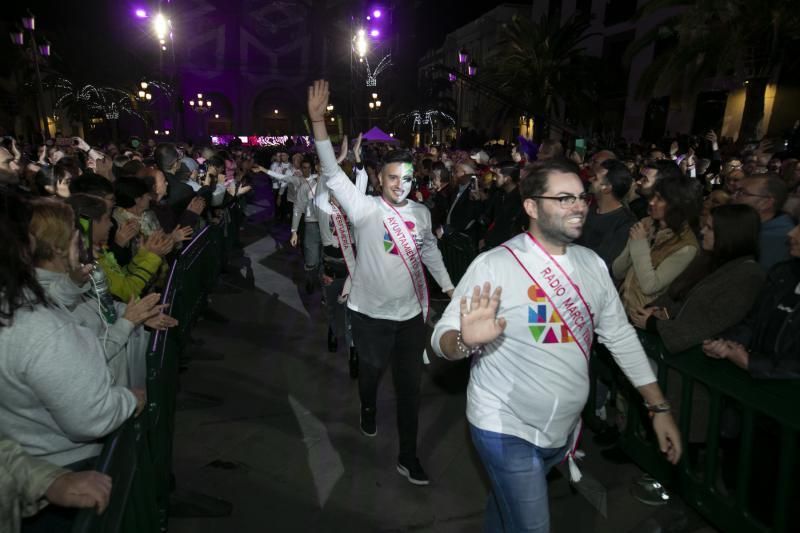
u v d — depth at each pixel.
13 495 1.51
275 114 54.59
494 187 7.16
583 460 3.61
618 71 24.05
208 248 6.56
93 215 3.03
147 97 40.00
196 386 4.55
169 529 2.91
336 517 3.03
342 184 3.34
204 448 3.66
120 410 1.80
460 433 3.93
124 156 8.29
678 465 3.07
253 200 19.70
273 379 4.72
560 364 2.06
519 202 5.59
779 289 2.68
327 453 3.64
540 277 2.06
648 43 17.22
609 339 2.24
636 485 3.29
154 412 2.59
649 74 16.56
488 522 2.35
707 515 2.86
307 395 4.45
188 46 50.69
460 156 10.84
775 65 12.90
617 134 24.36
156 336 2.88
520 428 2.09
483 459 2.16
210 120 53.59
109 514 1.65
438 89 43.34
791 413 2.31
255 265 9.10
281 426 3.96
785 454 2.36
